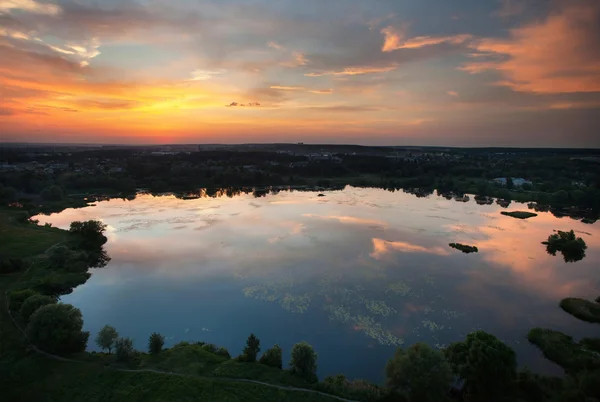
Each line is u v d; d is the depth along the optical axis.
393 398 43.56
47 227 119.25
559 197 176.00
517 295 75.50
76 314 52.53
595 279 84.25
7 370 46.44
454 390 45.62
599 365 49.62
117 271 87.44
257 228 125.56
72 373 46.19
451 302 71.69
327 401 42.41
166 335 60.59
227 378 45.75
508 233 123.00
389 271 86.44
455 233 120.94
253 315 66.69
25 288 72.75
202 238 113.75
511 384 44.41
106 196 195.12
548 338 57.94
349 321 64.38
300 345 47.53
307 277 82.75
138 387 43.69
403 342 58.41
